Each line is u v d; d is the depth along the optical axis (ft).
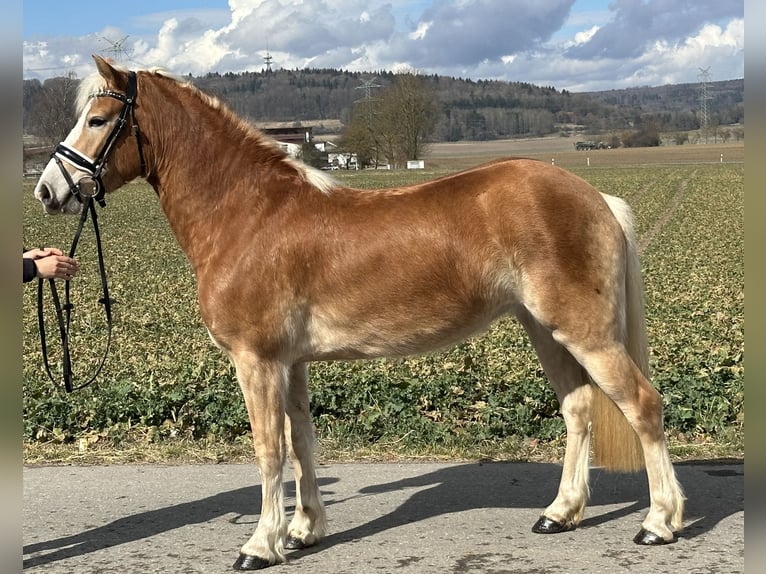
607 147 409.08
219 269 16.17
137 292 60.59
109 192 17.24
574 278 15.80
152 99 16.92
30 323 48.03
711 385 25.54
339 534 17.33
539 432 23.54
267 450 16.05
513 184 16.10
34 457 22.88
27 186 165.58
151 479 21.02
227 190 16.62
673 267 66.90
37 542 17.26
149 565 16.08
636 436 17.08
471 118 518.37
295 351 16.42
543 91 630.74
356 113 270.46
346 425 24.48
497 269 16.10
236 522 18.17
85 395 27.99
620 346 16.15
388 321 16.24
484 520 17.74
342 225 16.24
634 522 17.49
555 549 16.11
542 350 17.66
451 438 23.31
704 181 172.35
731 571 14.88
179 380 29.37
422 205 16.30
